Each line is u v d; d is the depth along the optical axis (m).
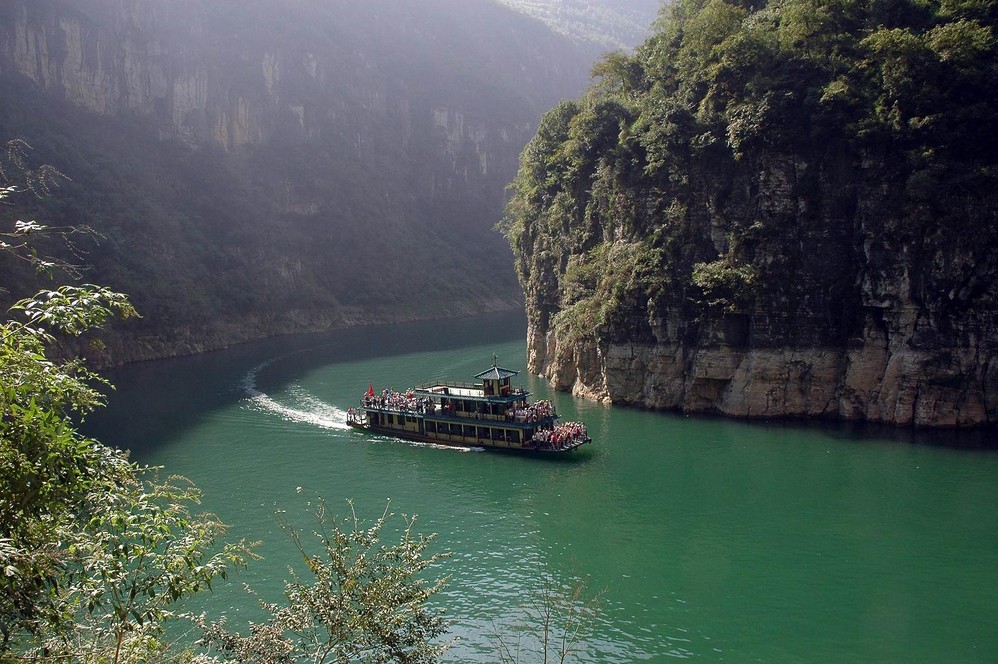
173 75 176.25
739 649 31.75
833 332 64.50
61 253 110.62
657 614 34.66
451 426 64.19
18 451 14.50
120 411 79.31
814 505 46.97
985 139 59.28
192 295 134.38
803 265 65.38
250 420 74.19
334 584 22.31
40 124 134.00
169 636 31.70
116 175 141.88
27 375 14.90
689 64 73.25
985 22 62.34
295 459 60.53
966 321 59.09
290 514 47.91
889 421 61.69
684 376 70.62
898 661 30.75
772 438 60.41
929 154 59.34
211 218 164.62
